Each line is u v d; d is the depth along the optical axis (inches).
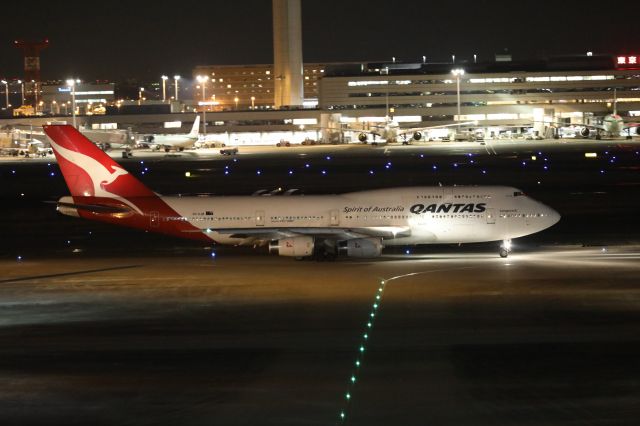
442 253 2923.2
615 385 1443.2
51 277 2596.0
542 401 1371.8
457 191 2876.5
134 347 1750.7
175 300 2201.0
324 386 1472.7
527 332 1796.3
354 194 2908.5
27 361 1659.7
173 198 2928.2
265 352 1695.4
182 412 1358.3
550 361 1587.1
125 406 1390.3
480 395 1408.7
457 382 1478.8
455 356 1636.3
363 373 1542.8
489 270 2529.5
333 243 2755.9
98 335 1856.5
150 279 2514.8
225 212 2896.2
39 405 1401.3
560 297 2114.9
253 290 2303.2
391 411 1343.5
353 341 1759.4
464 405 1362.0
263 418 1325.0
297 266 2684.5
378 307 2057.1
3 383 1520.7
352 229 2805.1
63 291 2361.0
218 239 2901.1
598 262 2650.1
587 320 1883.6
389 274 2492.6
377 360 1622.8
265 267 2682.1
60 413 1363.2
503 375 1512.1
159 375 1553.9
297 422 1306.6
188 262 2837.1
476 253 2910.9
